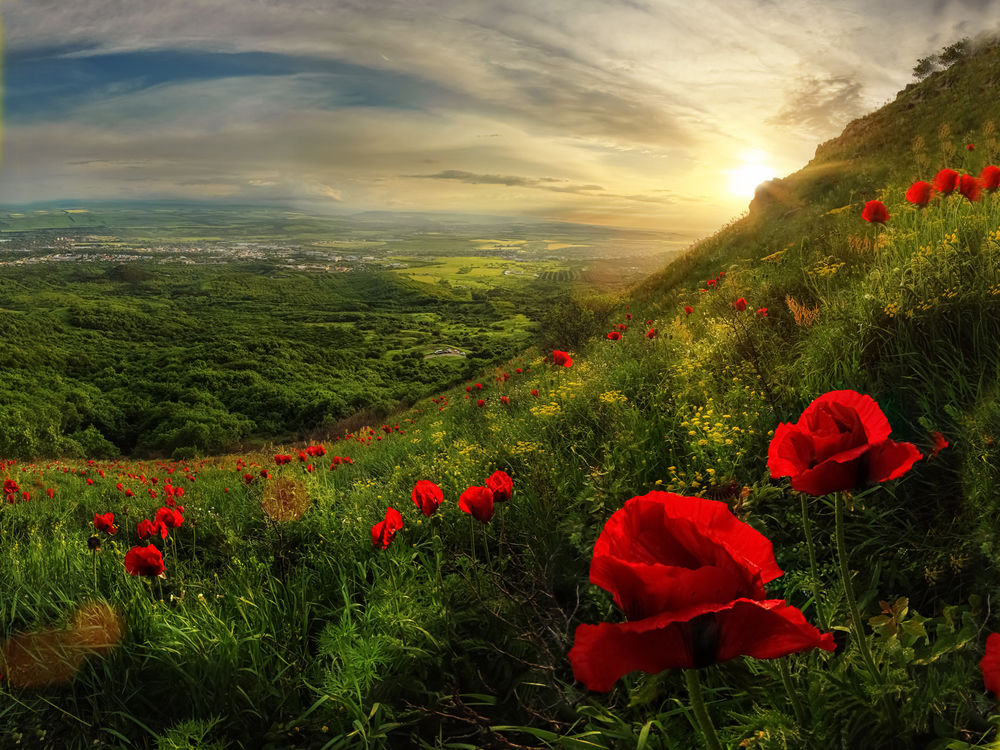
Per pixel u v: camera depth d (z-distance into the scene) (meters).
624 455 3.57
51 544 4.43
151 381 83.00
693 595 0.60
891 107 23.83
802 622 0.62
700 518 0.71
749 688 0.70
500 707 2.30
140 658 2.79
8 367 85.00
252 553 4.16
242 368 95.31
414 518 4.03
